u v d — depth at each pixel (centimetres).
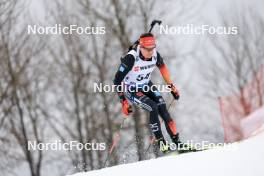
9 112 5988
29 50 6284
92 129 6178
